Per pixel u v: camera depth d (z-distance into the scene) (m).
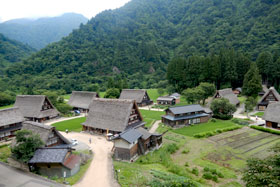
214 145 38.25
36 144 27.66
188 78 87.38
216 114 57.97
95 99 48.78
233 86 91.12
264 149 35.53
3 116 40.88
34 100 57.12
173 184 21.89
